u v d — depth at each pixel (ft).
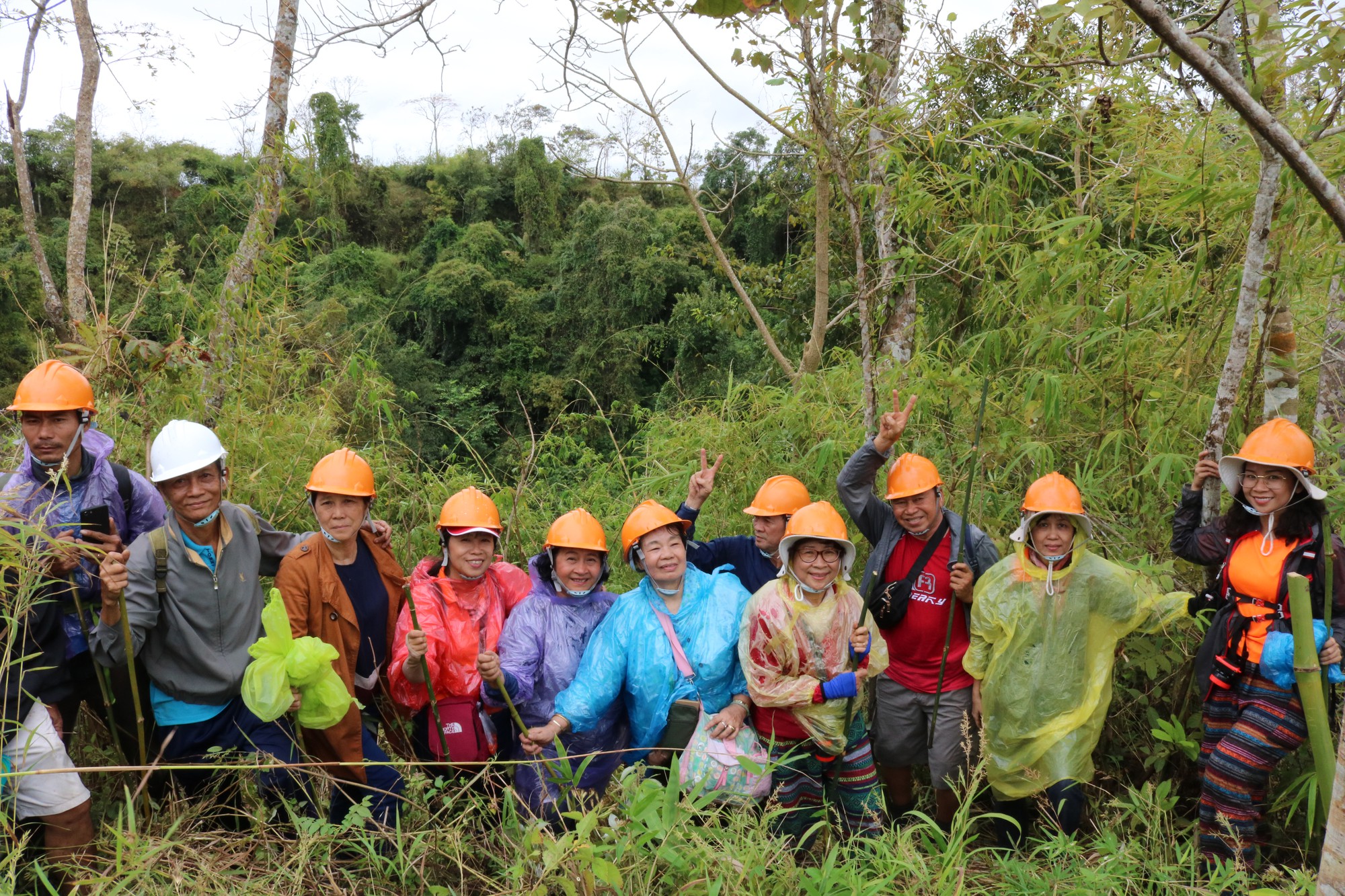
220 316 16.78
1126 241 17.72
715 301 67.67
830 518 11.02
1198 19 10.23
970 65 15.55
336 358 20.06
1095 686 11.28
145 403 15.87
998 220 16.30
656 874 9.14
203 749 10.69
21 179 18.97
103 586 9.70
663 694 11.27
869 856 9.53
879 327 20.04
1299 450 10.10
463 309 94.63
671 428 18.19
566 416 21.39
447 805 10.18
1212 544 11.28
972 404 15.20
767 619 11.15
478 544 11.61
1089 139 15.89
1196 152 12.98
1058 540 11.13
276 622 10.25
